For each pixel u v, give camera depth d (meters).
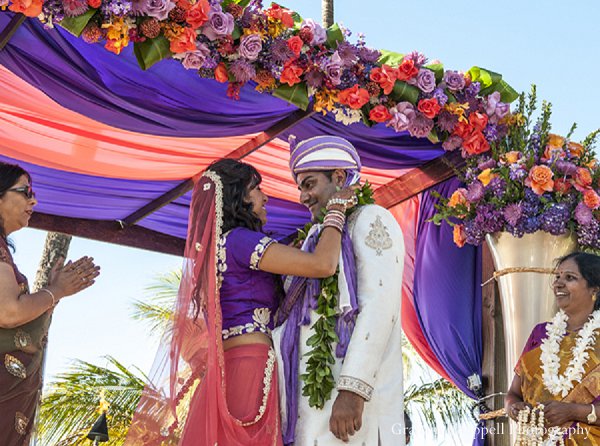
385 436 3.53
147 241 6.96
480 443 5.90
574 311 4.32
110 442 11.27
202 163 6.24
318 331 3.56
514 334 5.40
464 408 11.50
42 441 11.18
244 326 3.54
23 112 5.59
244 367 3.49
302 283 3.70
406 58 5.39
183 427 3.38
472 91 5.59
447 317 6.24
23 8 3.99
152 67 4.95
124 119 5.32
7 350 4.02
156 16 4.24
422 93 5.45
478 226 5.54
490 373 6.04
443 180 6.22
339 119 5.23
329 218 3.63
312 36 4.92
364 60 5.19
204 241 3.61
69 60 4.82
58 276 4.23
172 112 5.33
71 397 11.32
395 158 6.21
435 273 6.33
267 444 3.42
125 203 6.59
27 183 4.37
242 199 3.74
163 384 3.45
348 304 3.53
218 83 5.16
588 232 5.43
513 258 5.46
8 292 3.95
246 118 5.52
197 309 3.54
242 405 3.43
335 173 3.88
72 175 6.19
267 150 6.23
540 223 5.37
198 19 4.38
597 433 4.03
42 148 5.92
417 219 6.55
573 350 4.17
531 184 5.38
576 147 5.65
